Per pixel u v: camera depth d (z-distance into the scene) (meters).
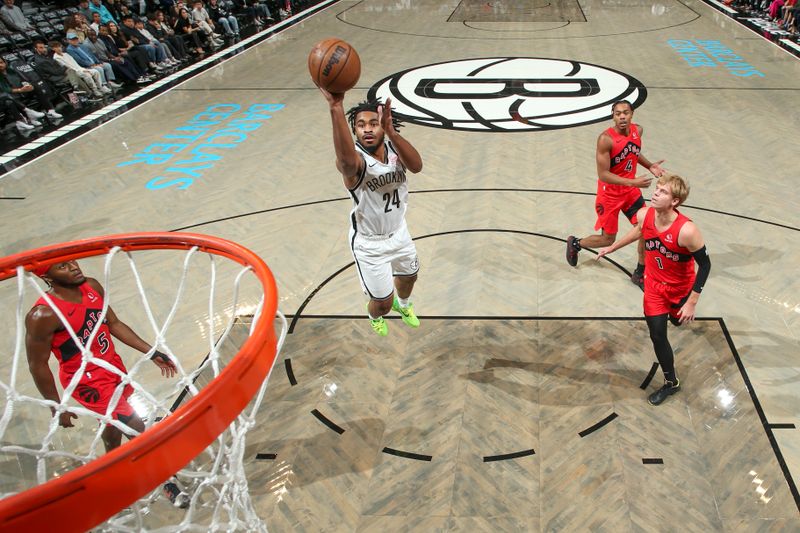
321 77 2.54
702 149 7.33
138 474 1.48
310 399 3.87
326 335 4.45
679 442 3.44
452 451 3.45
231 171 7.39
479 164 7.24
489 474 3.30
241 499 2.38
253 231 5.96
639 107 8.87
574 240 4.93
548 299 4.75
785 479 3.19
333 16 16.75
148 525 3.01
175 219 6.28
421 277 5.10
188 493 3.09
